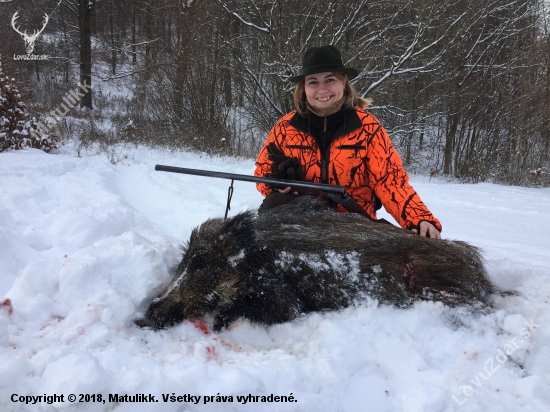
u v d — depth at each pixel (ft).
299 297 9.07
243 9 52.49
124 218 16.66
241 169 38.65
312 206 10.52
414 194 10.75
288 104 52.16
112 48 86.63
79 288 8.64
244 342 8.67
